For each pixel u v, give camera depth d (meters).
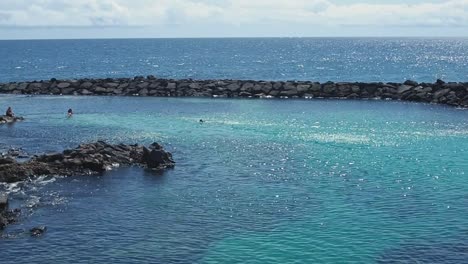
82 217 28.78
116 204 31.17
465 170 39.31
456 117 64.38
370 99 83.31
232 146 48.28
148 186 35.19
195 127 58.47
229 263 22.94
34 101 83.50
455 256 23.72
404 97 82.00
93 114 69.19
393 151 45.88
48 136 53.66
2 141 50.91
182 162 42.22
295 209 30.41
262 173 38.78
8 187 34.47
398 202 31.69
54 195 32.84
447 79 133.75
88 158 39.78
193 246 24.86
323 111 70.62
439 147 47.41
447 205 31.06
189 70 165.88
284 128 57.41
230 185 35.56
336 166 40.75
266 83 90.94
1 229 26.81
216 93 89.38
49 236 25.92
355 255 23.86
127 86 93.94
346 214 29.50
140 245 24.92
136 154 42.72
